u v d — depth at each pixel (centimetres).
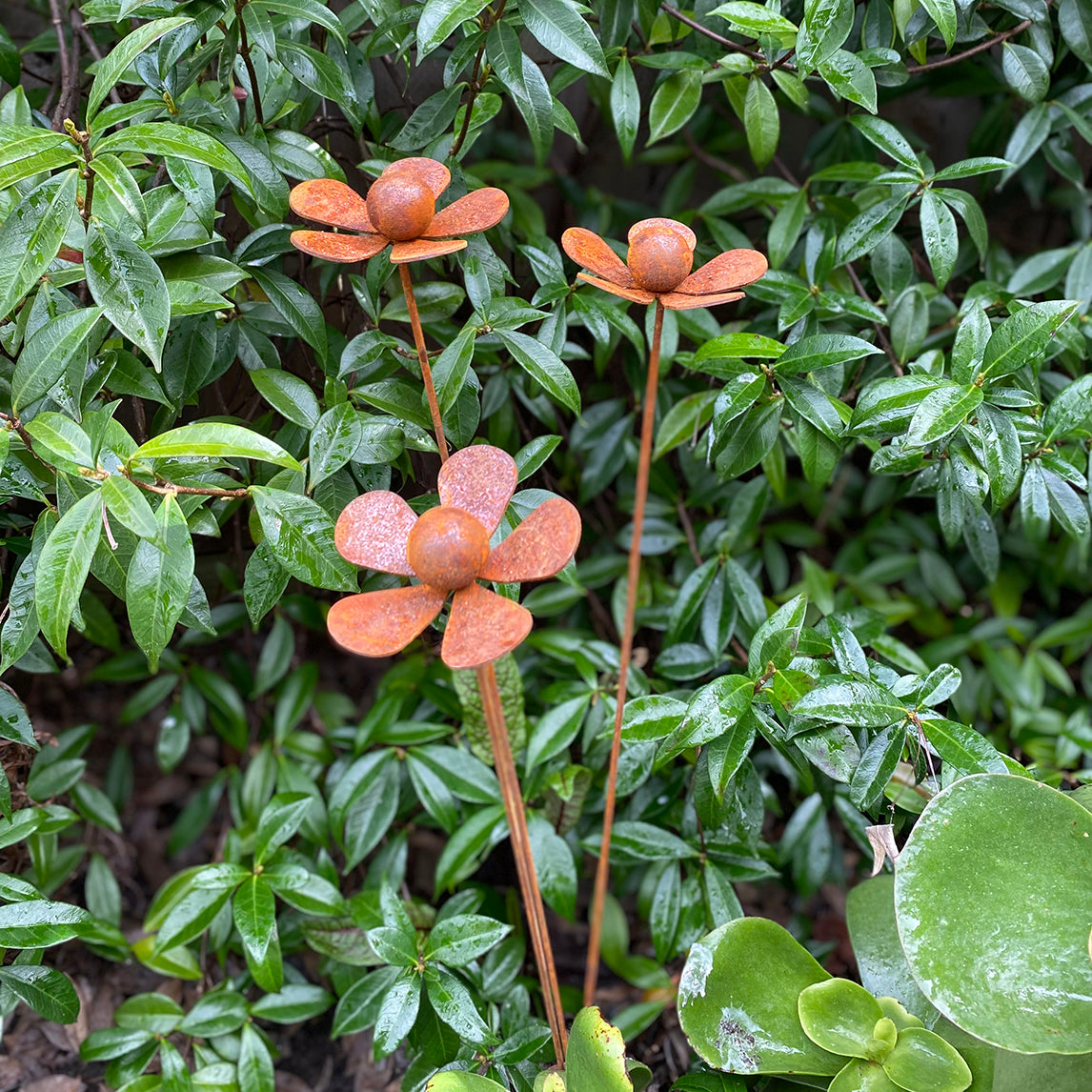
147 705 163
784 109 162
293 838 159
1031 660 168
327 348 131
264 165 124
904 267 140
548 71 147
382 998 137
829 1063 116
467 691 144
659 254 106
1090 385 125
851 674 123
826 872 154
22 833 130
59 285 120
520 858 112
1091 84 144
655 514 161
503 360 146
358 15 133
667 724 125
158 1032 142
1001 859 114
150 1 121
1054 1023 110
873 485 181
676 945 138
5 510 128
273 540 116
